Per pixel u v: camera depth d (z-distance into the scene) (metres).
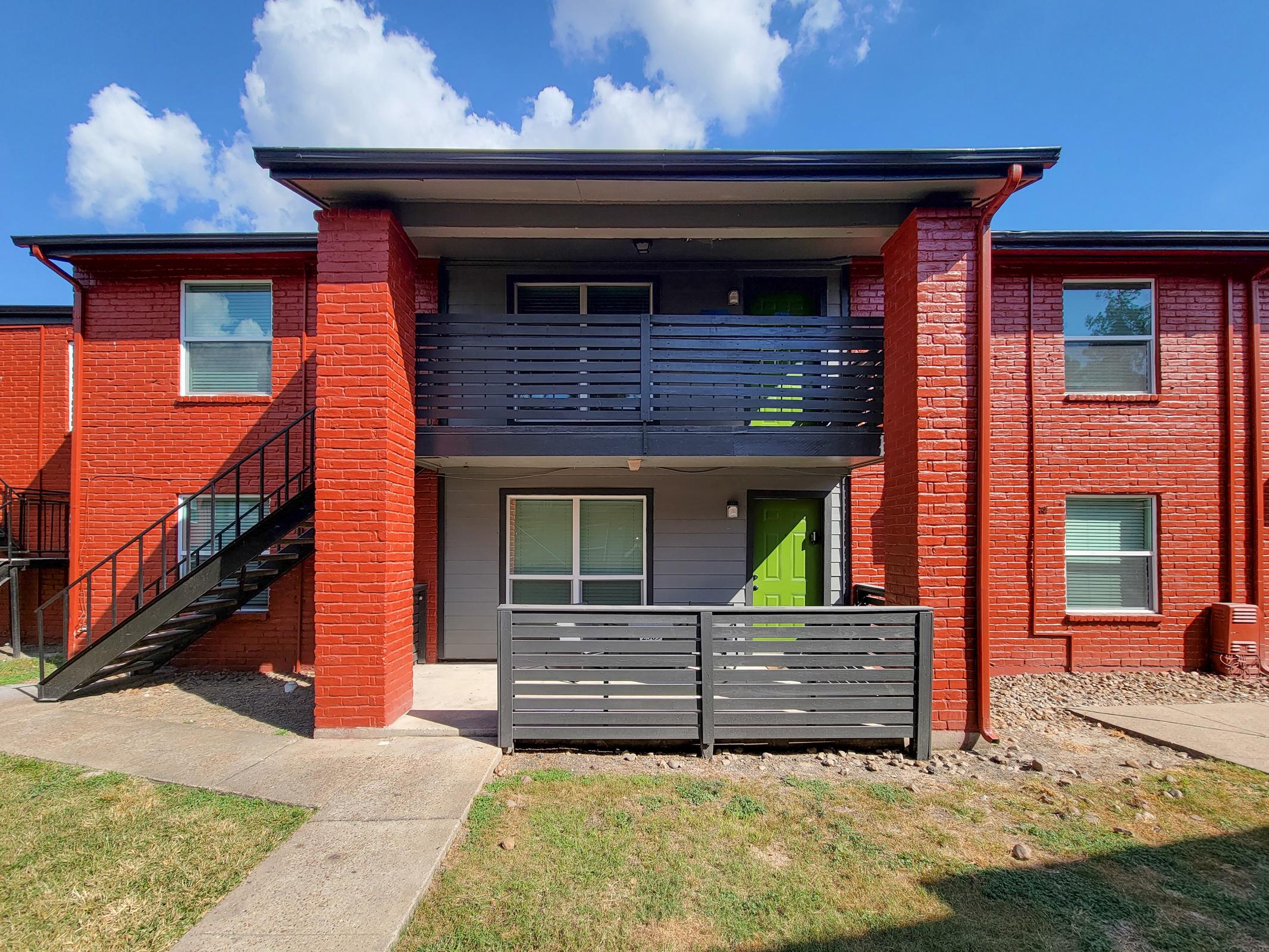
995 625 7.54
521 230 5.51
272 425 7.59
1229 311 7.61
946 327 5.09
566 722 4.60
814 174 4.96
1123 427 7.60
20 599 8.84
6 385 8.88
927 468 5.02
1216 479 7.59
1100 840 3.42
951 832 3.52
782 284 7.68
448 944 2.56
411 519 5.58
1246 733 5.13
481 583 7.60
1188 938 2.65
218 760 4.40
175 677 7.11
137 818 3.54
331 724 4.88
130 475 7.58
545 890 2.94
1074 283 7.78
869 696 4.67
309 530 7.00
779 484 7.70
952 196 5.19
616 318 6.14
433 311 7.28
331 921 2.63
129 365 7.63
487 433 5.96
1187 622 7.54
